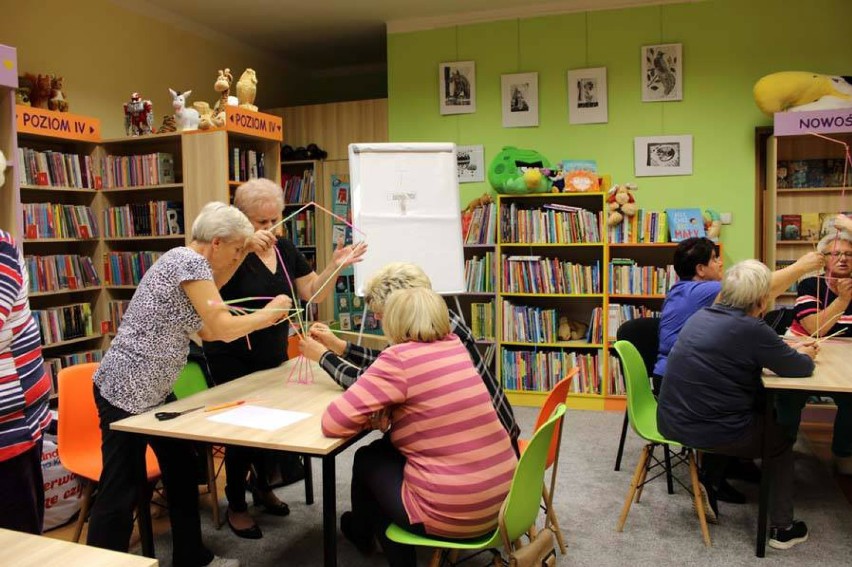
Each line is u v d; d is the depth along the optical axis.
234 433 1.88
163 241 4.83
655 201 5.18
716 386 2.50
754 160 4.98
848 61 4.80
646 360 3.58
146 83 5.26
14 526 1.80
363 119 6.04
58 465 2.95
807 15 4.84
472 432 1.79
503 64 5.46
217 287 2.36
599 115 5.25
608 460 3.71
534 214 4.93
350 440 1.88
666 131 5.14
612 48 5.21
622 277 4.82
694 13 5.04
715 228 4.83
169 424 1.97
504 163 5.07
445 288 3.35
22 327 1.81
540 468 1.83
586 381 4.88
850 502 3.09
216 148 4.15
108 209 4.62
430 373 1.82
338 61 7.18
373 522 2.03
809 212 4.88
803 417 4.36
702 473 3.01
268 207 2.71
